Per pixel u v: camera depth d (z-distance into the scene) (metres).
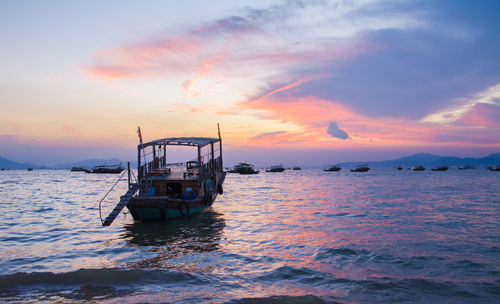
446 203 29.70
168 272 9.98
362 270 10.46
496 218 21.00
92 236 15.88
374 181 75.50
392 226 18.33
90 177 103.75
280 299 7.88
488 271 10.29
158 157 25.03
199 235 16.09
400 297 8.21
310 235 16.02
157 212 18.80
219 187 29.05
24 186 56.91
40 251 12.93
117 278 9.42
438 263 11.16
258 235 16.08
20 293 8.38
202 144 22.77
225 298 8.02
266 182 74.38
